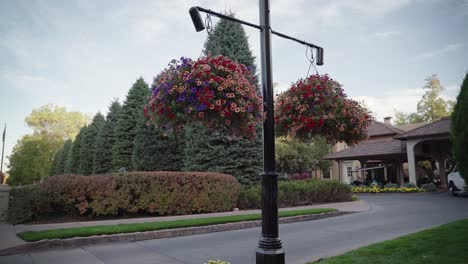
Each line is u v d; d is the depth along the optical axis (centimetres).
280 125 642
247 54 1781
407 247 602
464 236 671
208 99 441
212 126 482
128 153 2369
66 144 4678
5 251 716
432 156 2870
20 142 5972
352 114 614
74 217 1188
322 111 600
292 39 548
